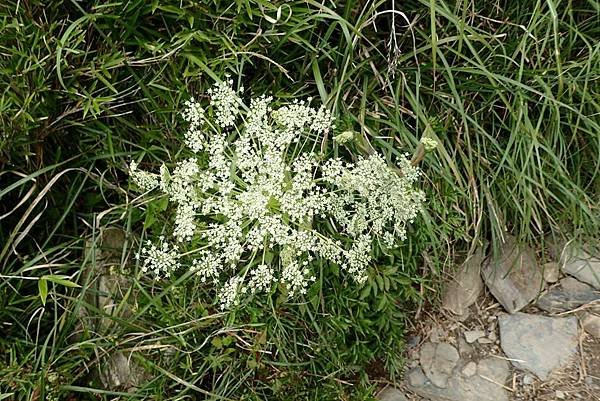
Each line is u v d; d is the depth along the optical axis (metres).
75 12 1.96
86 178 2.01
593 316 2.37
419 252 2.23
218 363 1.99
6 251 1.96
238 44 2.00
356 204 1.75
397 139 2.12
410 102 2.10
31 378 1.88
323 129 1.81
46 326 2.07
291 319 2.08
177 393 2.03
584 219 2.38
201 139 1.81
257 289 1.97
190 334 2.02
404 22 2.22
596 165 2.31
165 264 1.75
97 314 2.02
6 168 1.99
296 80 2.15
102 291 2.06
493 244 2.27
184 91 2.00
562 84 2.14
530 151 2.14
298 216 1.69
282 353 2.05
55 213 2.08
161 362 2.02
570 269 2.46
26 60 1.80
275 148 1.74
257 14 1.90
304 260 1.99
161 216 2.03
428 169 2.19
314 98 2.15
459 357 2.33
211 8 1.95
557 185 2.23
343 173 1.70
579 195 2.39
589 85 2.31
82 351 1.97
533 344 2.33
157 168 2.08
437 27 2.20
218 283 1.93
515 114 2.20
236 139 2.05
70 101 1.95
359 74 2.16
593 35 2.34
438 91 2.21
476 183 2.31
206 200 1.70
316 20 2.00
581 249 2.39
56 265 1.94
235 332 2.00
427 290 2.37
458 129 2.26
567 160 2.44
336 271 2.01
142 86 1.95
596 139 2.35
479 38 2.05
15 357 1.92
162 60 1.95
